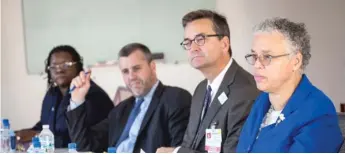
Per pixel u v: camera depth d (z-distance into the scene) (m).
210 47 3.02
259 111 2.40
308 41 2.21
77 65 4.71
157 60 5.78
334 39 5.15
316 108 2.07
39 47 6.19
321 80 5.21
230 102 2.86
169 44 5.75
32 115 6.30
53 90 4.80
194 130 3.12
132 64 3.90
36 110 6.28
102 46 5.99
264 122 2.35
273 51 2.14
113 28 5.94
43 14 6.14
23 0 6.16
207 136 2.89
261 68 2.18
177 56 5.73
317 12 5.18
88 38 6.03
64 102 4.52
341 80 5.14
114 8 5.91
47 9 6.11
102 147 4.20
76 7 6.03
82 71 4.44
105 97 4.64
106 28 5.96
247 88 2.88
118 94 5.42
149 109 3.80
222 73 3.04
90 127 4.24
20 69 6.28
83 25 6.03
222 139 2.85
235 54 5.51
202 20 3.06
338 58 5.14
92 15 6.00
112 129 4.18
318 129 2.03
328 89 5.20
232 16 5.50
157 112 3.75
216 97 2.96
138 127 3.85
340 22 5.11
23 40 6.21
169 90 3.86
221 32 3.04
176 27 5.70
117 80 5.93
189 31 3.10
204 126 2.98
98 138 4.19
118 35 5.93
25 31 6.20
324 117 2.06
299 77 2.22
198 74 5.65
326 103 2.11
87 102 4.38
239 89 2.88
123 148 3.84
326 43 5.18
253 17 5.41
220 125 2.87
